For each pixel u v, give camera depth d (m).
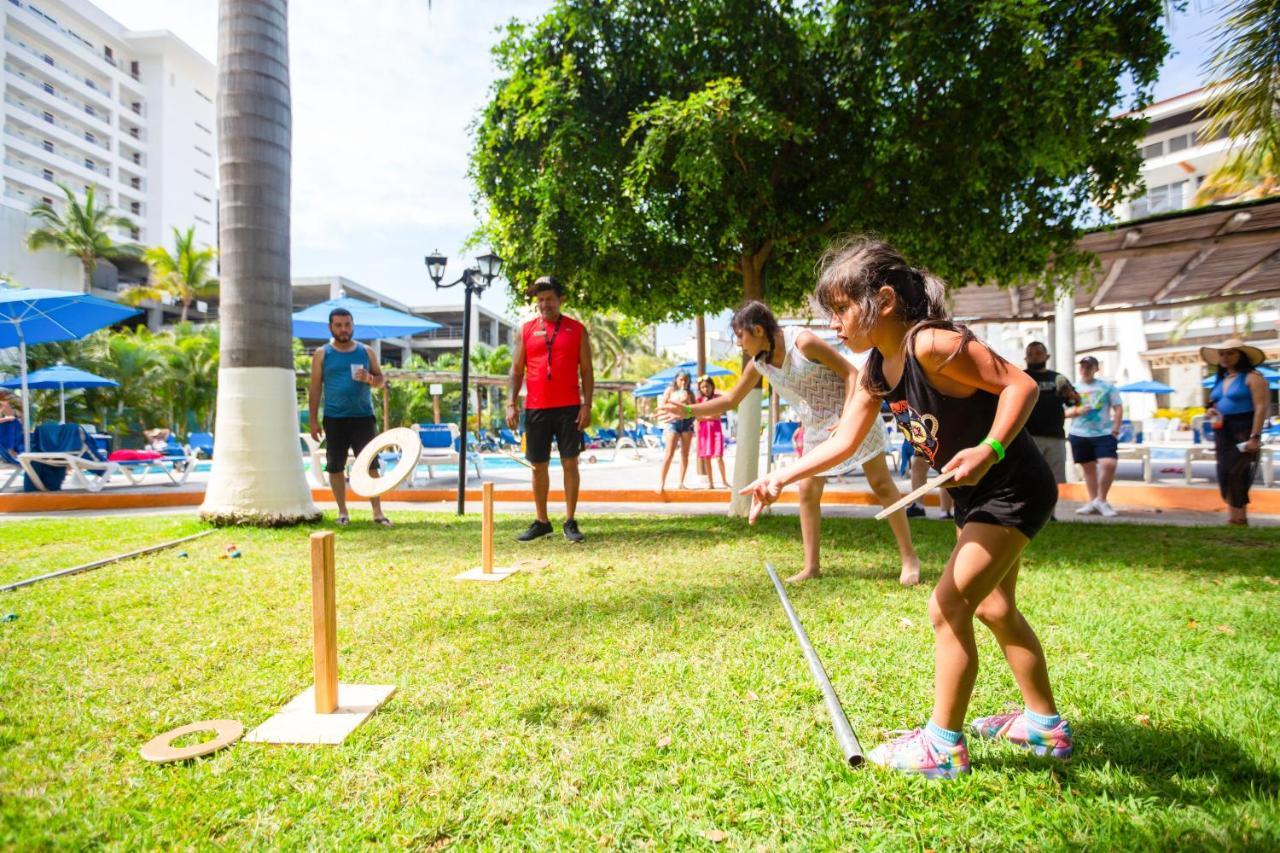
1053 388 7.53
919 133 6.62
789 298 8.57
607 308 8.64
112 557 5.41
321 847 1.78
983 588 2.07
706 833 1.82
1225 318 29.03
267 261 7.06
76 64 69.25
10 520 8.08
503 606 4.00
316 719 2.51
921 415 2.17
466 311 8.63
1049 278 7.83
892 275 2.16
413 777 2.11
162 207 78.31
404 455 4.05
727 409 4.43
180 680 2.89
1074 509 8.98
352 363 7.39
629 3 6.80
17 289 11.89
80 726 2.47
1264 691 2.69
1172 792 1.99
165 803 1.98
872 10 6.08
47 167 66.06
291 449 7.28
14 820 1.87
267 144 7.06
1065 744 2.22
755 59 6.48
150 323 52.03
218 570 4.98
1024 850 1.75
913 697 2.66
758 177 6.82
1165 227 9.56
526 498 10.64
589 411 6.48
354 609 3.95
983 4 5.68
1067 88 5.70
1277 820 1.80
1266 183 8.88
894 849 1.76
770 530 6.81
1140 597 4.16
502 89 7.43
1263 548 5.86
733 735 2.36
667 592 4.29
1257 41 6.03
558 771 2.15
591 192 6.97
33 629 3.58
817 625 3.59
